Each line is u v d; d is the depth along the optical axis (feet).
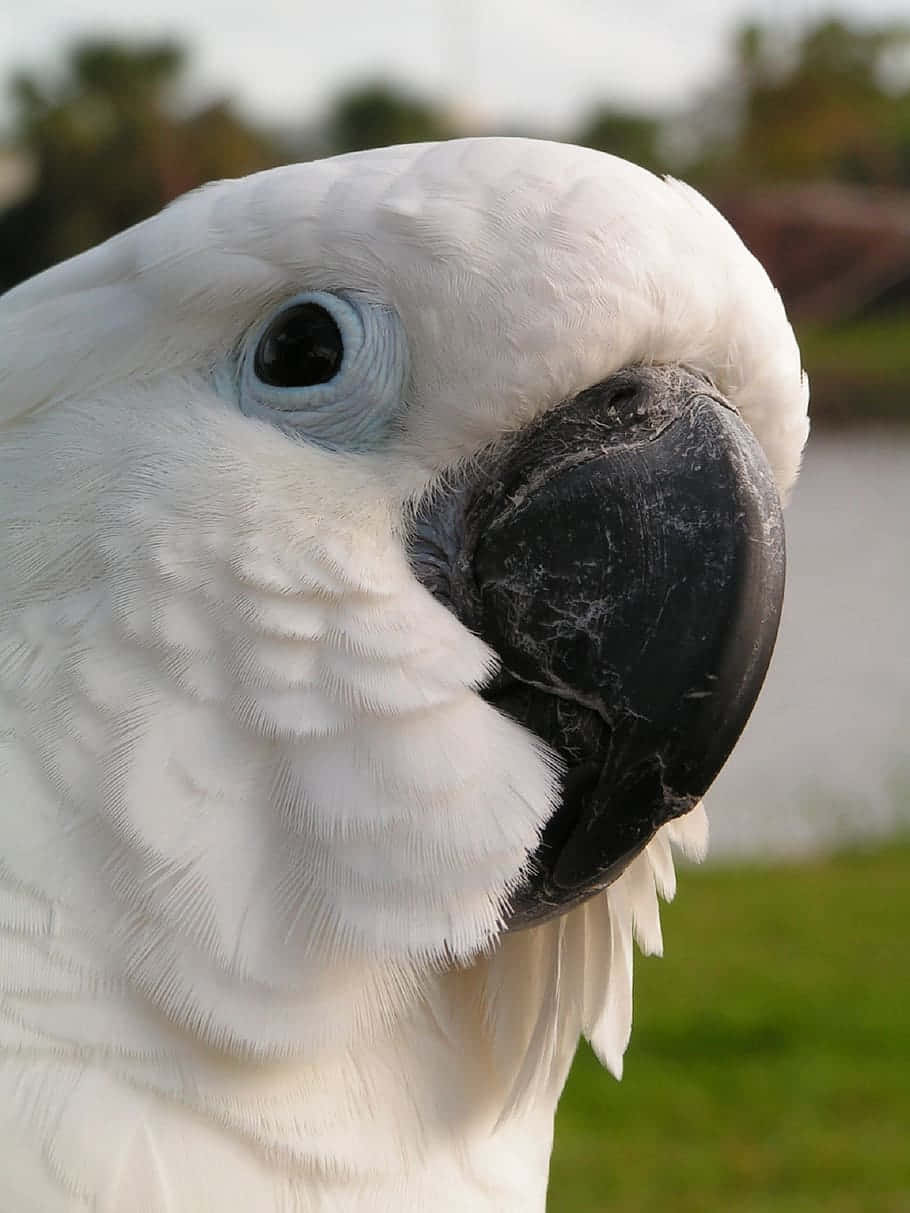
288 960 0.78
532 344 0.78
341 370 0.79
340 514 0.78
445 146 0.81
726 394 0.83
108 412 0.79
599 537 0.80
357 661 0.77
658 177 0.83
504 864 0.78
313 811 0.77
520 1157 0.87
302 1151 0.79
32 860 0.77
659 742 0.80
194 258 0.79
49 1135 0.76
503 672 0.80
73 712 0.77
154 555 0.77
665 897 0.88
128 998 0.77
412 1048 0.82
